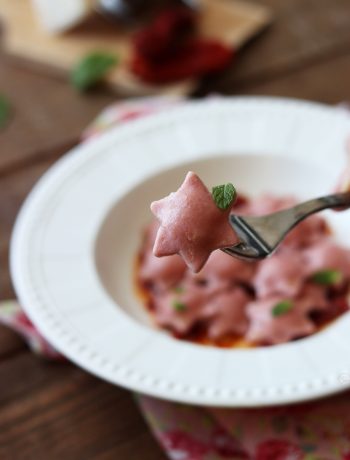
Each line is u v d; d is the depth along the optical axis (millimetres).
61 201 741
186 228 466
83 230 723
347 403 630
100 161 773
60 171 765
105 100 1012
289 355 612
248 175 783
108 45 1094
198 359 614
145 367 609
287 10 1140
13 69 1084
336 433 617
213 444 624
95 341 629
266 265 703
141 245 755
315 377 591
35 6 1175
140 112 904
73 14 1101
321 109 799
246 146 779
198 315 692
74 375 680
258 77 1019
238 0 1169
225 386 592
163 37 1002
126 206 754
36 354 697
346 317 644
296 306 680
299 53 1052
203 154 776
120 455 630
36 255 697
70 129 959
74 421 651
